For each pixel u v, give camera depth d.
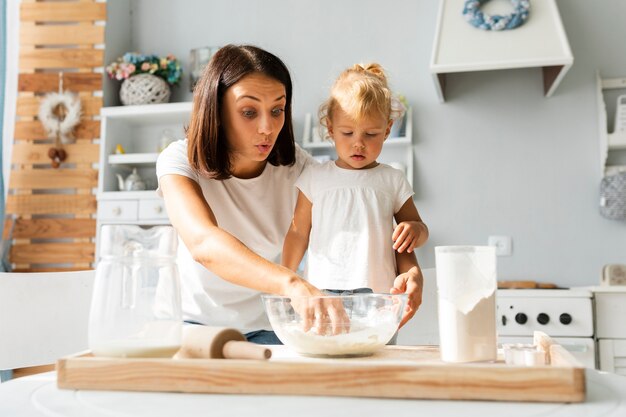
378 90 1.50
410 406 0.64
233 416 0.61
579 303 2.43
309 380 0.69
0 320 1.38
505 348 0.88
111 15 3.29
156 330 0.78
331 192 1.53
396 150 3.14
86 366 0.74
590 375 0.83
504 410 0.63
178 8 3.44
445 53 2.72
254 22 3.36
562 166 3.01
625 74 3.01
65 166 3.23
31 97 3.25
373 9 3.24
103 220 3.05
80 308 1.46
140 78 3.15
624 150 3.00
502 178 3.05
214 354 0.78
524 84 3.07
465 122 3.10
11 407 0.67
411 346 1.02
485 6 2.78
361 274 1.46
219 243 1.04
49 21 3.29
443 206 3.07
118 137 3.26
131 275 0.79
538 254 2.99
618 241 2.93
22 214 3.20
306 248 1.59
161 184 1.32
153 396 0.70
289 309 0.89
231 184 1.48
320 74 3.26
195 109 1.33
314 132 3.10
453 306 0.81
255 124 1.27
